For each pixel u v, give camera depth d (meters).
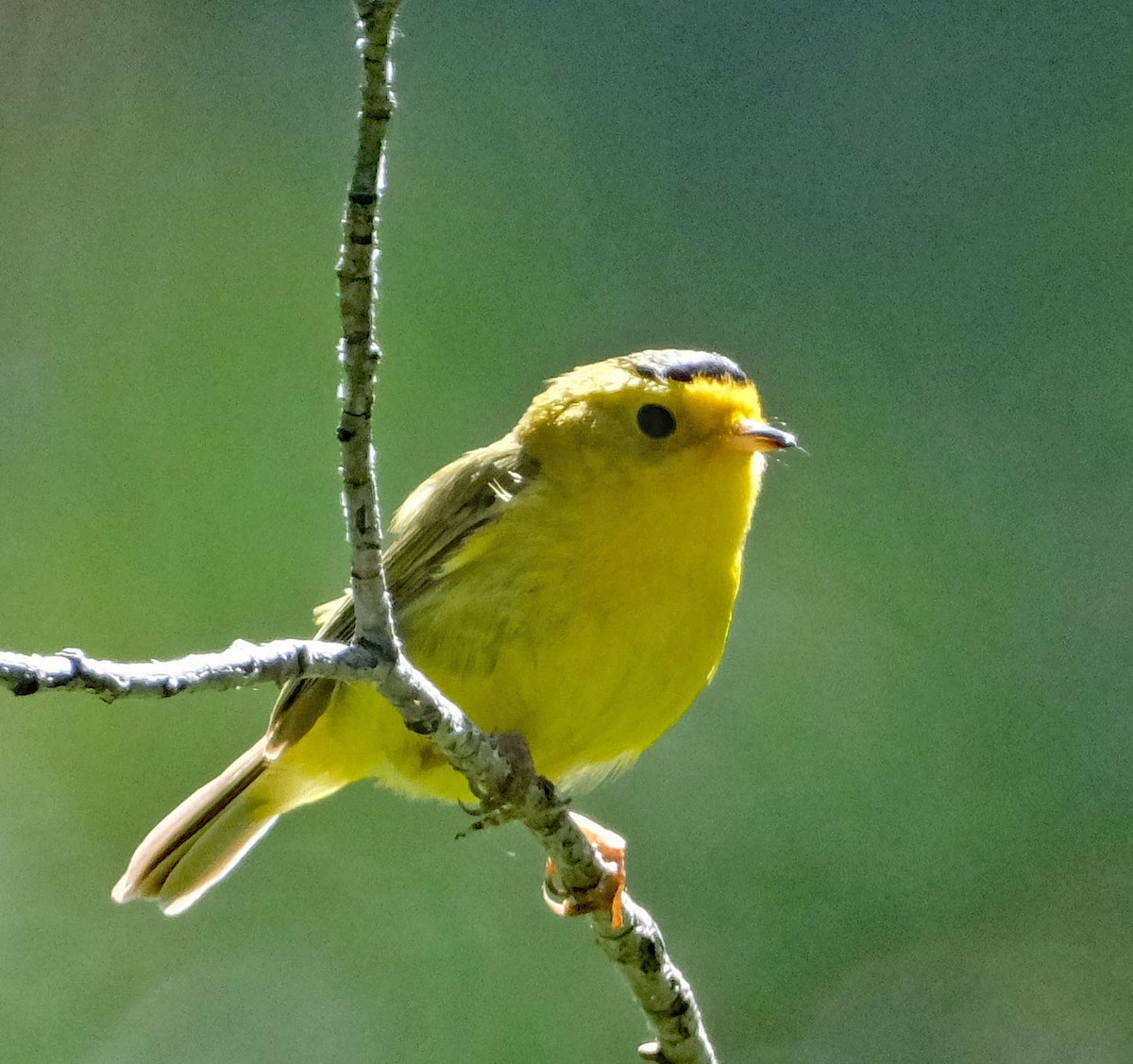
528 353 13.66
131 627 12.75
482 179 14.11
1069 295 13.66
